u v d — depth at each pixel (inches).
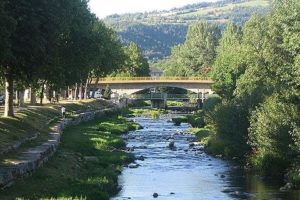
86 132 2711.6
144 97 6363.2
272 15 3120.1
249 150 2021.4
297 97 1670.8
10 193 1112.8
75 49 2475.4
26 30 1493.6
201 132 3029.0
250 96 2108.8
